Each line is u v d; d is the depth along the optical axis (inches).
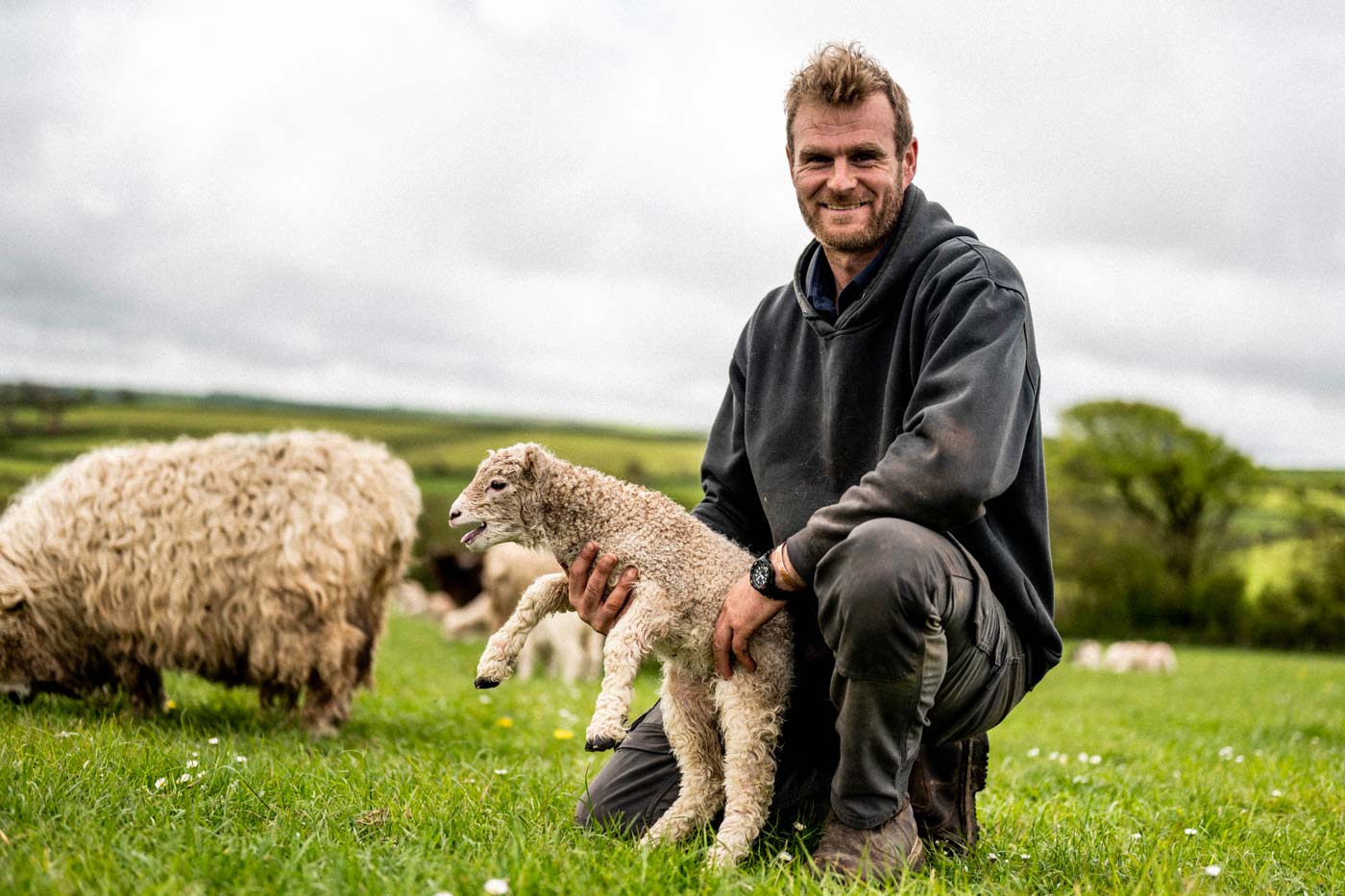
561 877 103.5
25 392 1637.6
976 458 112.7
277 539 215.6
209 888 99.0
